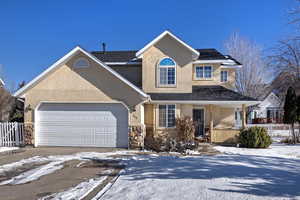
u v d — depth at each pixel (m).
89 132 16.45
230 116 21.39
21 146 16.77
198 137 20.19
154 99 18.06
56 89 16.55
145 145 16.22
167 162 10.88
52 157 13.01
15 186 7.99
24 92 16.75
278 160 11.89
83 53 16.23
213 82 21.30
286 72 25.27
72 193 7.11
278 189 6.76
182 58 19.31
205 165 10.02
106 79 16.23
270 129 28.72
